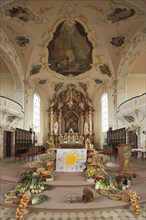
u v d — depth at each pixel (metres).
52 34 16.70
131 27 14.82
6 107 14.53
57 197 5.42
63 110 25.50
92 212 4.63
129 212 4.63
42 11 14.11
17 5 12.90
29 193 5.34
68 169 8.09
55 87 24.75
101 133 24.45
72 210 4.68
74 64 20.45
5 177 7.33
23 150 15.66
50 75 22.22
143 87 20.14
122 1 12.37
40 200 5.03
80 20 15.41
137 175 7.63
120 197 5.23
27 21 14.85
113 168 8.91
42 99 24.97
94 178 6.61
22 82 19.25
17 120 17.91
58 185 6.26
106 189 5.84
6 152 16.81
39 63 19.72
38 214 4.54
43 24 15.48
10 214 4.56
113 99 20.67
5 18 14.00
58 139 24.27
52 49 18.31
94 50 18.42
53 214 4.54
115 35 16.16
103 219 4.26
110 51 18.00
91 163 7.55
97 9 14.02
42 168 7.09
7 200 5.15
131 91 20.00
